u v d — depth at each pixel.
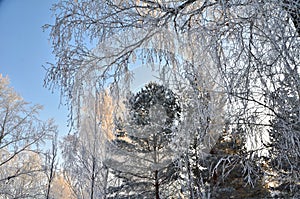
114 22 2.82
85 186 5.54
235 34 1.89
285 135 1.88
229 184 6.59
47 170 7.59
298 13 1.72
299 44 1.73
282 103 1.85
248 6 1.88
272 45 1.78
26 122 8.25
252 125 2.15
